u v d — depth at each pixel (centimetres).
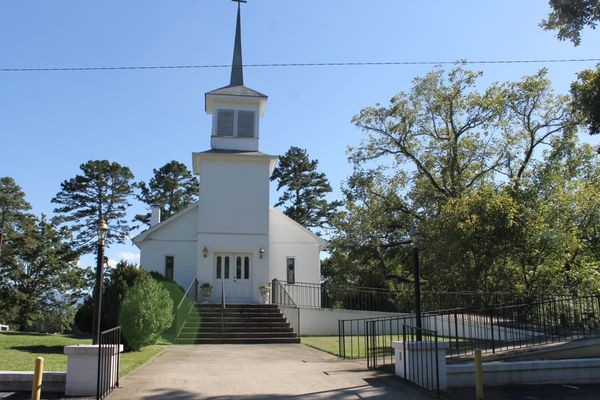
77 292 4562
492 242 1697
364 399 850
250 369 1139
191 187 5559
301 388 927
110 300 1394
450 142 2912
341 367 1172
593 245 2081
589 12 1145
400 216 3038
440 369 941
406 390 913
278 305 2302
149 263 2627
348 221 2997
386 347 1562
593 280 1852
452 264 1764
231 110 2745
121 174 4934
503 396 886
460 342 1392
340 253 2994
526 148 2844
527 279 1870
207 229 2559
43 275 4338
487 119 2861
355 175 3036
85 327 1441
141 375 1035
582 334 1258
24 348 1388
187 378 1009
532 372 992
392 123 2984
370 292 2475
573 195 2086
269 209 2639
